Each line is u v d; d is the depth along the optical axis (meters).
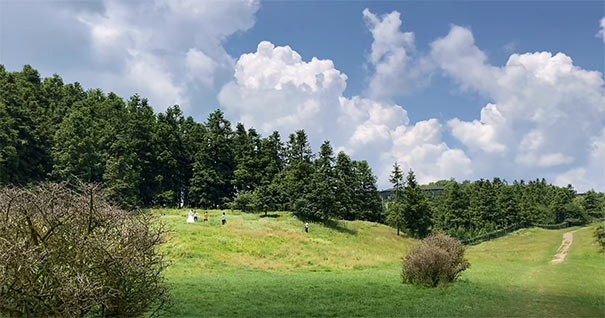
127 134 92.38
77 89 122.38
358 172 104.75
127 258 9.27
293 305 17.62
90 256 8.96
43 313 8.59
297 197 84.12
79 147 75.00
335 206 72.94
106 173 74.94
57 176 74.06
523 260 48.75
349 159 101.00
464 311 15.59
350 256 46.47
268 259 40.34
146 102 112.31
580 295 19.25
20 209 8.65
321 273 34.00
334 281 26.02
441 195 133.25
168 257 33.56
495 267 37.94
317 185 73.12
